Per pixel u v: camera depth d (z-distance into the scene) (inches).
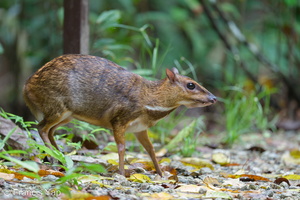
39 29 698.8
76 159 330.6
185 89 326.3
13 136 341.4
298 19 808.3
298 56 816.9
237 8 812.0
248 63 807.1
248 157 454.0
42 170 288.8
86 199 239.9
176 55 774.5
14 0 720.3
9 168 302.4
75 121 401.7
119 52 558.6
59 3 670.5
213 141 533.3
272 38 817.5
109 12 501.7
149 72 471.8
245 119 555.8
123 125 319.3
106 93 318.7
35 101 323.3
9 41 710.5
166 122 497.7
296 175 339.6
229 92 646.5
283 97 743.7
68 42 425.1
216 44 803.4
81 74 319.6
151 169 354.0
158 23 792.9
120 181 296.8
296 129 642.2
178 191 280.4
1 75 788.6
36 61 655.1
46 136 325.1
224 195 269.7
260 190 297.6
